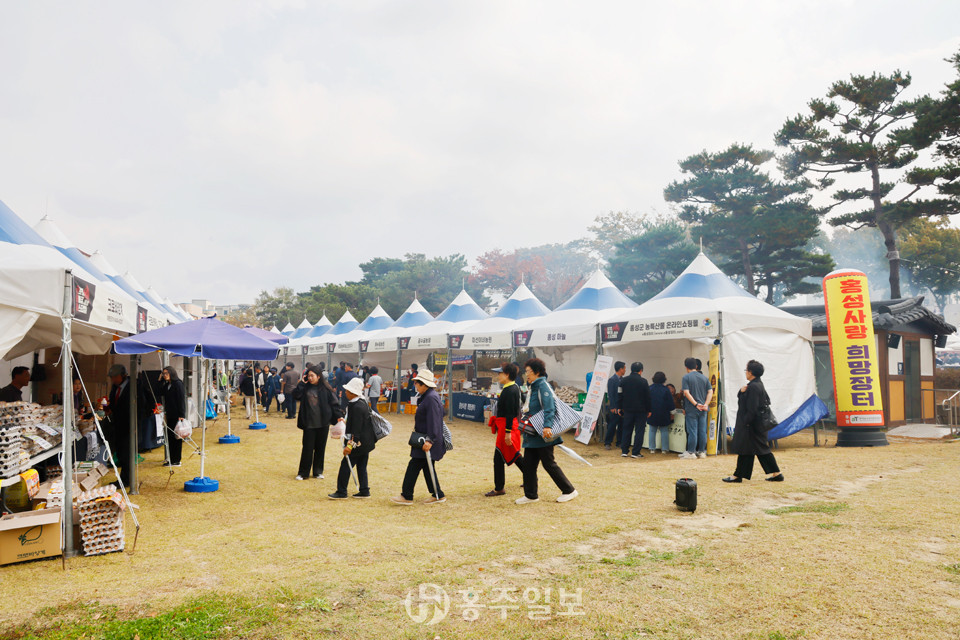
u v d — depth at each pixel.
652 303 13.05
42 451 5.71
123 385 8.28
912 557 4.45
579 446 12.72
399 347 21.25
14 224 5.79
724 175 29.34
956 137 19.95
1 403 5.67
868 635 3.22
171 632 3.34
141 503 7.24
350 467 7.56
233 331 8.06
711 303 12.08
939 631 3.25
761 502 6.57
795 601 3.67
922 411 15.55
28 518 4.80
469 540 5.31
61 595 3.95
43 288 4.73
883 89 22.91
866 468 8.46
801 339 11.86
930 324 15.90
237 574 4.41
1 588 4.13
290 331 43.31
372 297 52.56
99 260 13.05
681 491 6.21
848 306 11.30
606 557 4.66
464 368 27.12
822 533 5.17
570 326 14.20
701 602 3.71
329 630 3.40
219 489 8.14
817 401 11.69
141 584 4.18
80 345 9.16
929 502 6.22
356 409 7.52
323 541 5.38
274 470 9.72
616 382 12.07
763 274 30.44
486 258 56.50
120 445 8.02
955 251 38.16
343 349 26.08
